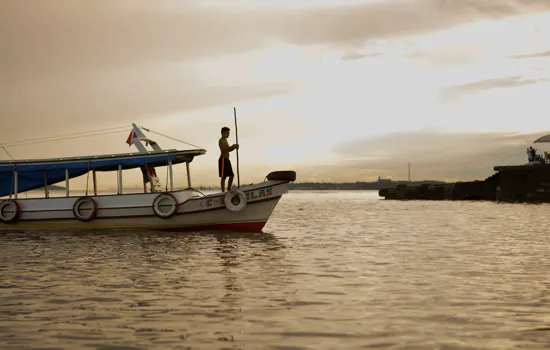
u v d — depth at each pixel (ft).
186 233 63.67
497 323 21.02
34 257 41.65
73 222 66.74
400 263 37.99
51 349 17.80
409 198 270.05
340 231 67.26
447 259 40.14
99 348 17.88
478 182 231.30
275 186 64.95
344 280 30.91
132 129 70.74
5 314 22.63
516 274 33.04
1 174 70.18
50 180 70.74
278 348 17.83
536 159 213.87
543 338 18.95
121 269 35.27
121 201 65.98
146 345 18.19
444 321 21.35
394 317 22.02
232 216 65.62
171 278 31.63
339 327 20.45
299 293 27.09
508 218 95.86
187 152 67.82
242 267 36.09
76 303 24.73
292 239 56.34
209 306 24.06
